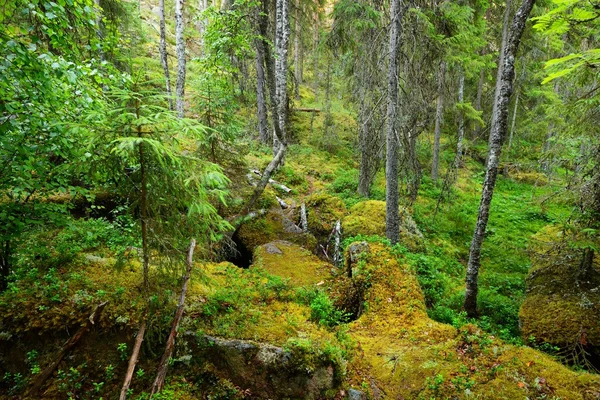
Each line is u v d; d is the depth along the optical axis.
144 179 3.83
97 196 7.73
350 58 13.43
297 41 25.39
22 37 3.89
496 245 13.04
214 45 10.44
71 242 5.66
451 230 14.24
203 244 4.73
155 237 4.02
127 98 3.52
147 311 4.37
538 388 4.38
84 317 4.32
